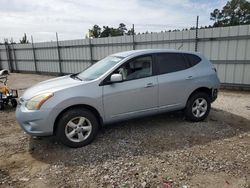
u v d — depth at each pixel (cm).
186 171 341
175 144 431
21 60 2241
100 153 401
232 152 397
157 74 484
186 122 543
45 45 1934
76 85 420
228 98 842
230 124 539
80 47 1652
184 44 1123
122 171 344
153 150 408
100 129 506
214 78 551
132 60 463
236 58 996
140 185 310
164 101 493
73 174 342
